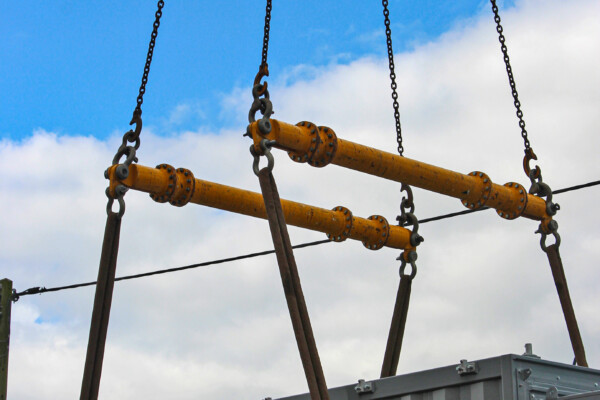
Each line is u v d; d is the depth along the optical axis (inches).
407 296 562.9
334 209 554.3
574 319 537.0
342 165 465.4
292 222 524.7
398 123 554.6
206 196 496.4
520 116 560.1
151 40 454.6
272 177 402.3
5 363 605.0
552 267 549.3
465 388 331.6
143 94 452.1
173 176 478.0
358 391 361.4
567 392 323.6
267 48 419.2
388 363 549.6
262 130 410.0
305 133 444.8
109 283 428.5
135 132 451.8
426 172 500.1
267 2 420.5
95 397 412.2
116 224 438.6
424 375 343.9
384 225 559.5
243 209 513.3
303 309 377.1
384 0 554.3
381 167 479.2
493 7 554.3
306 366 366.3
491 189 528.4
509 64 554.6
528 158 560.4
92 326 421.1
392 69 554.9
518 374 317.4
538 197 556.7
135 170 460.8
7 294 620.4
